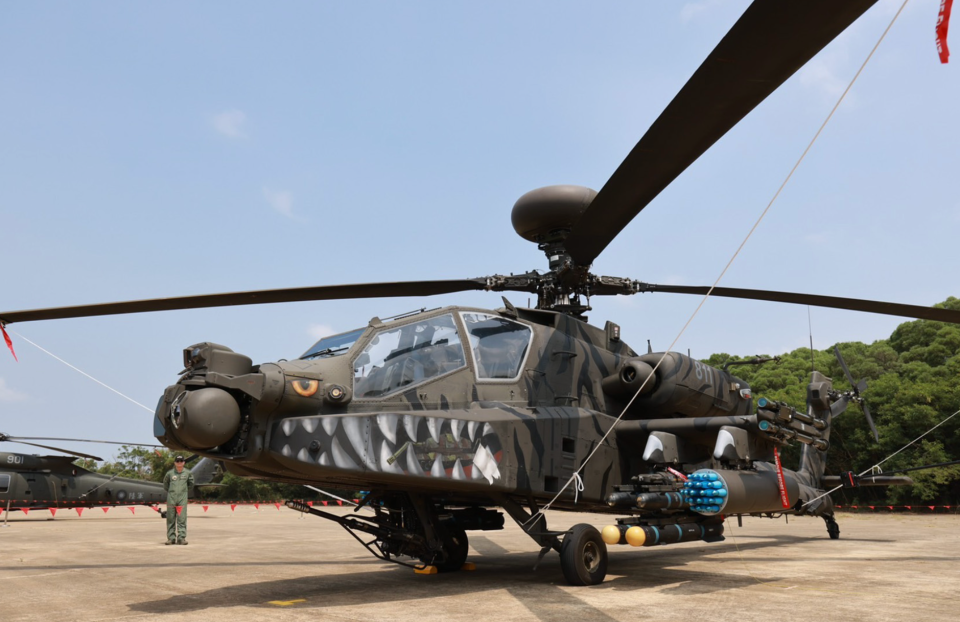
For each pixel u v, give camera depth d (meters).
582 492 8.05
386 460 6.16
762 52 4.27
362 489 7.69
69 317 7.06
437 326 7.51
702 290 9.40
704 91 4.71
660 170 5.93
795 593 6.77
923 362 35.41
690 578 7.95
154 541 13.48
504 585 7.31
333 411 6.34
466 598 6.41
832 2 3.79
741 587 7.20
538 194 9.19
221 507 34.78
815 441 9.38
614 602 6.19
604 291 9.64
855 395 12.72
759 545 12.70
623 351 9.88
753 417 8.38
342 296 8.10
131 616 5.56
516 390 7.86
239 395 5.98
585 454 8.20
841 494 31.34
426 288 8.59
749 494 7.98
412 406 6.84
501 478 7.02
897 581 7.68
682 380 9.07
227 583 7.53
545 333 8.55
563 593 6.75
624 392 9.12
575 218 9.22
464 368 7.45
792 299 8.93
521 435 7.34
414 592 6.81
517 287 9.31
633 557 10.62
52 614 5.70
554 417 7.84
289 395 6.05
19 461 22.00
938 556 10.58
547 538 7.39
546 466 7.57
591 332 9.31
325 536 14.95
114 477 24.38
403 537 7.64
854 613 5.64
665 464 8.25
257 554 10.95
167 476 12.84
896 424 28.75
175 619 5.40
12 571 8.71
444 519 8.59
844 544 12.87
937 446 27.48
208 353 5.80
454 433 6.71
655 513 7.68
